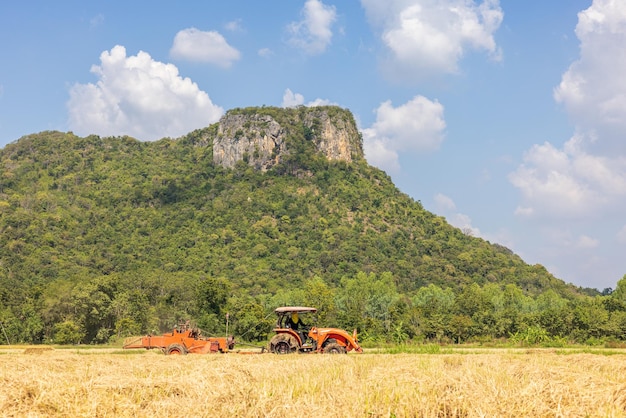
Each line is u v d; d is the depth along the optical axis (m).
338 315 65.19
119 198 188.88
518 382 13.70
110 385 12.62
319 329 29.11
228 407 11.16
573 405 10.81
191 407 11.13
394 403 11.28
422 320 63.56
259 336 65.12
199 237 164.75
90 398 11.59
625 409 11.01
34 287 80.62
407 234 178.88
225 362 20.06
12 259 125.81
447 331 61.22
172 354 29.02
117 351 33.12
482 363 20.16
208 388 12.73
